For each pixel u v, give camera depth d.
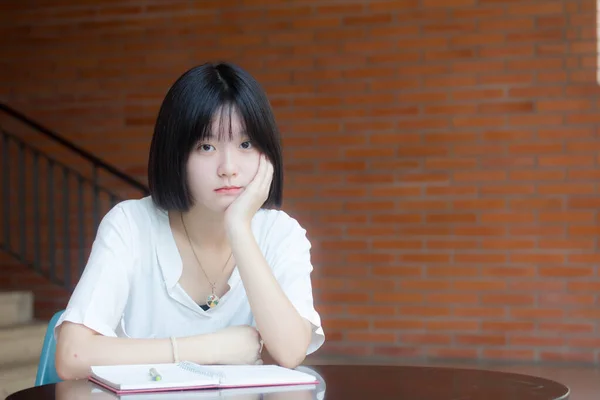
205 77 1.40
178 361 1.31
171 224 1.53
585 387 4.21
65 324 1.36
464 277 5.12
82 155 4.76
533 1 5.04
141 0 5.58
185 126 1.38
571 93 5.00
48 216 5.65
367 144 5.26
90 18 5.64
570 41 5.00
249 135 1.41
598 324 4.95
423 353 5.16
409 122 5.20
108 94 5.61
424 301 5.17
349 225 5.28
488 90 5.10
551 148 5.02
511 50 5.07
